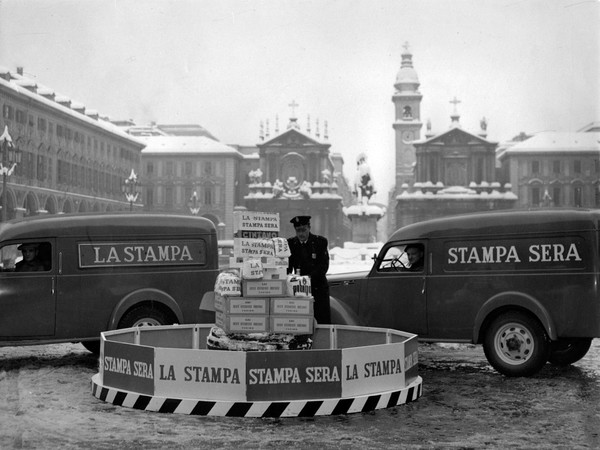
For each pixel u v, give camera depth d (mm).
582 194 30828
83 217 10469
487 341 9539
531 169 58688
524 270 9406
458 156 80062
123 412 6949
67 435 6113
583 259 9102
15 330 10023
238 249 7836
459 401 7641
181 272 10641
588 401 7656
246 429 6309
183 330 9023
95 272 10305
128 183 55500
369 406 7027
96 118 52219
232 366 6781
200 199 80312
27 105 37344
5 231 10203
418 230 10289
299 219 9773
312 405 6789
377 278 10586
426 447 5781
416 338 7949
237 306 7828
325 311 9883
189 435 6105
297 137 85688
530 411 7164
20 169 35656
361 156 58031
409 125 81750
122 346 7449
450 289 9891
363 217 56875
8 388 8258
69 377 9109
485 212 9969
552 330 9094
